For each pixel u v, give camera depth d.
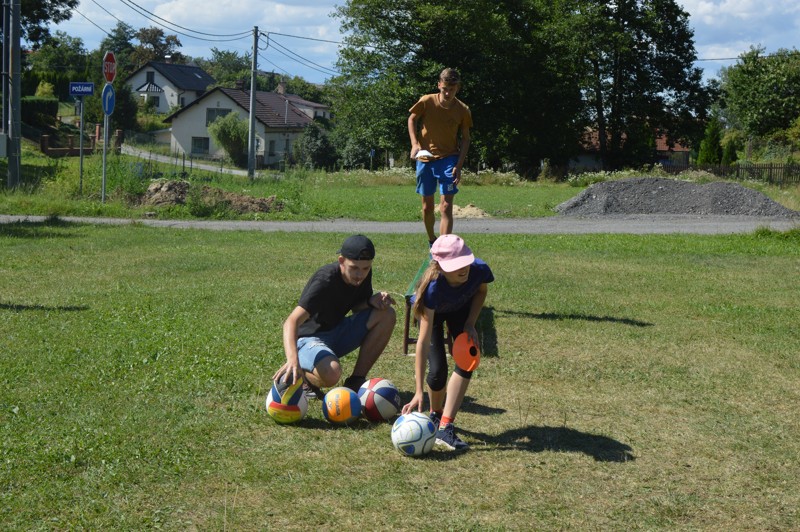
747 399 6.12
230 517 4.02
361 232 17.31
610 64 59.97
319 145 76.00
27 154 45.59
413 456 4.86
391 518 4.05
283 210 22.03
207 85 109.75
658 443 5.19
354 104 57.06
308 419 5.48
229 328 7.82
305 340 5.75
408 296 5.30
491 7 55.53
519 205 27.73
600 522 4.08
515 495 4.36
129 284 10.05
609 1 58.62
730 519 4.15
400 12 55.19
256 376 6.35
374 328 5.91
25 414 5.34
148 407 5.56
